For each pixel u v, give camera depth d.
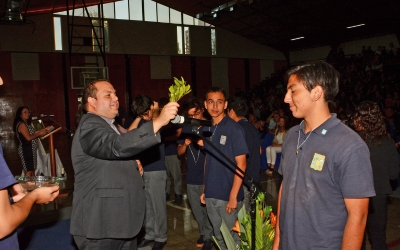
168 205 5.60
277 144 7.99
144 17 19.59
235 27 20.48
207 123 1.98
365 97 12.98
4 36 16.66
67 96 18.28
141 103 3.71
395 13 14.48
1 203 1.28
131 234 2.33
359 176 1.54
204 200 3.36
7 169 1.31
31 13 15.70
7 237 1.38
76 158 2.30
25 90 17.47
